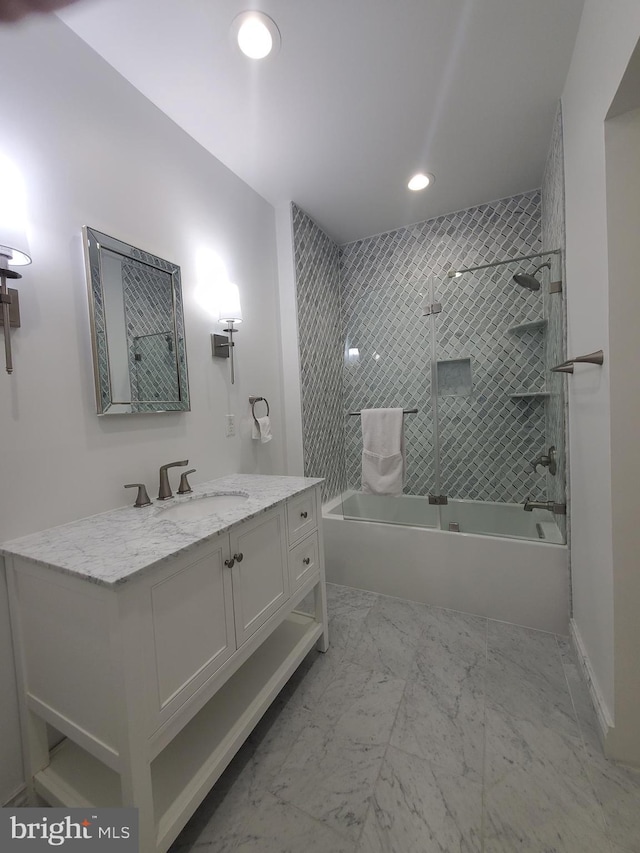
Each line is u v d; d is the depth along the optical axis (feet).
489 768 3.61
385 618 6.35
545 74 4.77
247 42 4.11
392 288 9.04
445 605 6.64
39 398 3.53
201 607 3.26
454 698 4.53
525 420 7.80
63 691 2.97
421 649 5.50
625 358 3.43
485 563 6.30
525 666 5.07
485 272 7.98
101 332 4.06
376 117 5.37
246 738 3.84
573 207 4.75
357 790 3.45
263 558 4.17
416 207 7.93
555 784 3.43
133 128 4.60
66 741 3.66
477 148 6.14
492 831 3.06
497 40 4.25
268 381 7.32
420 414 8.73
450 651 5.43
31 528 3.44
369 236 9.23
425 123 5.53
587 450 4.45
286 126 5.44
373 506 7.93
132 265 4.50
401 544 6.95
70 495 3.78
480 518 7.43
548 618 5.88
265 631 4.17
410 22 4.00
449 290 8.30
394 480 7.43
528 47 4.36
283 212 7.59
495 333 7.97
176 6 3.69
